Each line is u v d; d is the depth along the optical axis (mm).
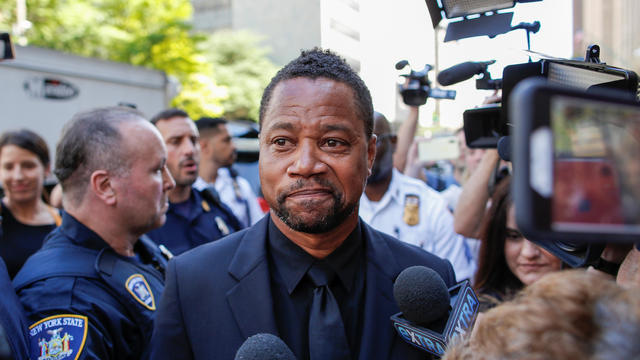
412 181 2637
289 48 16000
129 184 1565
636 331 461
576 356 464
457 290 1089
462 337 701
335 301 1059
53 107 6195
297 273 1096
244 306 1080
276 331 1047
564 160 429
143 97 7359
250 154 7012
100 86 6730
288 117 1004
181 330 1097
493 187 2221
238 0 17125
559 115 425
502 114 1101
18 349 1136
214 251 1194
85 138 1537
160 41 12539
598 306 491
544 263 1779
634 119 446
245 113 16469
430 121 3406
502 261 1908
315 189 999
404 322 1024
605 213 432
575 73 964
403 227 2451
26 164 2588
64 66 6309
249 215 3812
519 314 521
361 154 1048
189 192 2807
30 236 2607
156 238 2588
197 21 18438
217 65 16469
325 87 1013
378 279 1140
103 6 12508
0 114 5695
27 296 1324
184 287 1130
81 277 1396
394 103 3078
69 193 1562
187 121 2766
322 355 996
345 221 1086
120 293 1441
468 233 2281
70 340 1239
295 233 1100
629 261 738
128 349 1399
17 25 10578
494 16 1348
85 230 1524
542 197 408
